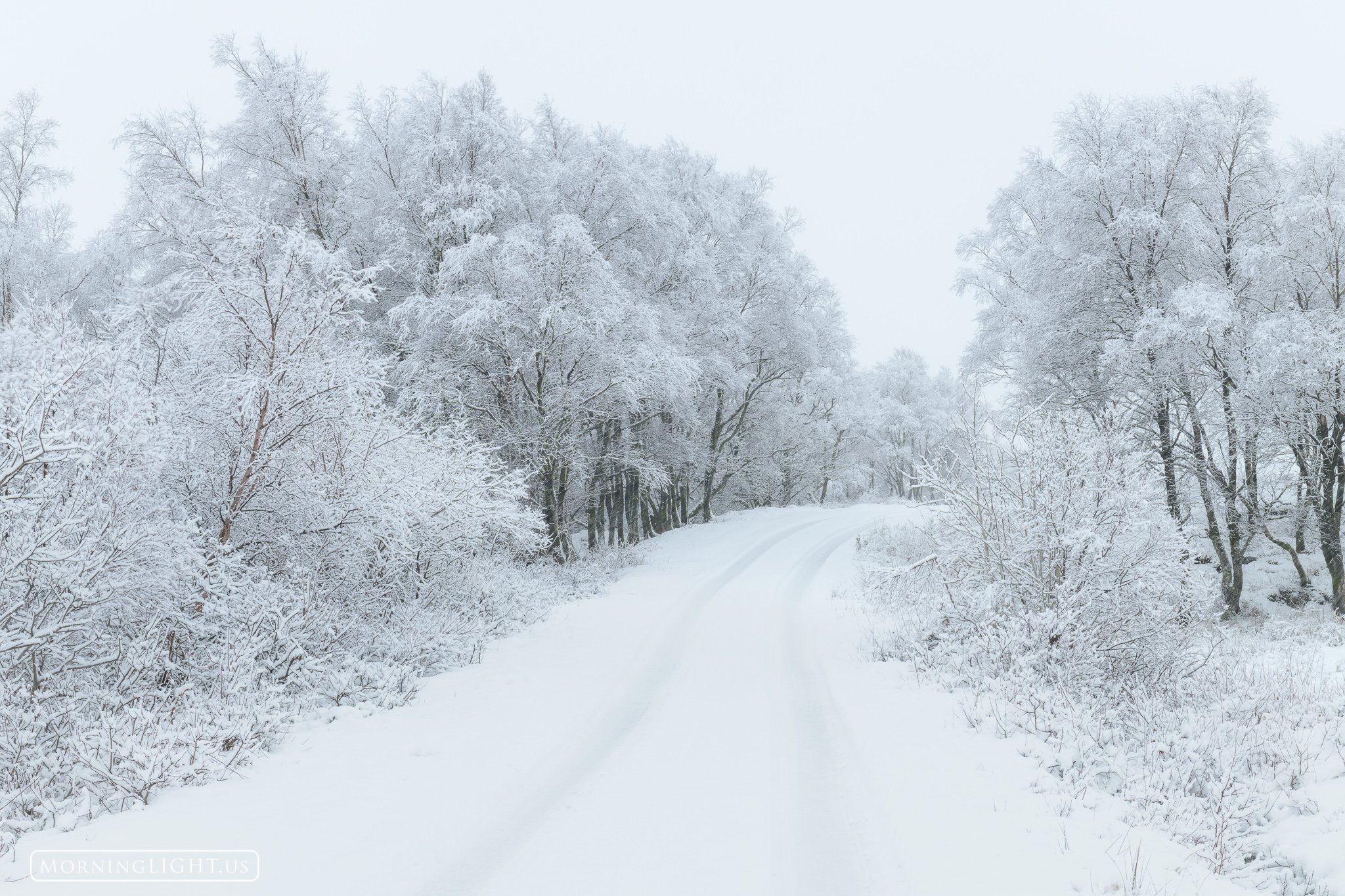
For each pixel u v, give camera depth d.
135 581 6.71
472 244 17.23
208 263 8.05
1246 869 4.37
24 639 5.86
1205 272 16.02
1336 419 14.46
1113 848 4.30
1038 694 6.39
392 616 10.21
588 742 6.71
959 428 9.29
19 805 4.87
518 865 4.33
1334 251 14.19
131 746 5.19
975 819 4.73
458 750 6.29
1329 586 15.94
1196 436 15.62
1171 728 6.26
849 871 4.27
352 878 3.98
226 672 6.88
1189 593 7.86
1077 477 8.05
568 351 18.72
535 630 12.03
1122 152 15.66
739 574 18.38
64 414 5.98
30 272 18.66
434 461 11.59
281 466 8.81
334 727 6.98
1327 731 6.16
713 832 4.75
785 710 7.64
